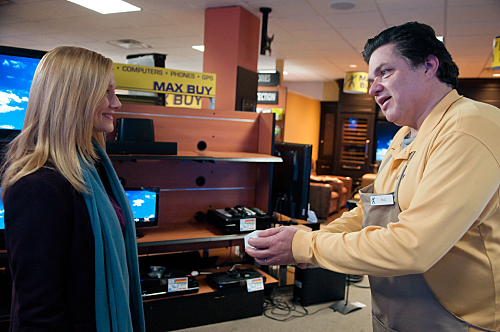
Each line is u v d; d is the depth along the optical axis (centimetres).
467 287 91
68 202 92
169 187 277
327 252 90
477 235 89
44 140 94
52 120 94
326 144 1034
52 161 93
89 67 99
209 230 265
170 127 273
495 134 82
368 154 940
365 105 934
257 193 304
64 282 92
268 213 287
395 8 408
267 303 314
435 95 98
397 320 101
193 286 256
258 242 102
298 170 280
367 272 84
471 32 480
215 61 436
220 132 289
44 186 87
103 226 101
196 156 241
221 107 434
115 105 113
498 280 90
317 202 641
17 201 86
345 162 966
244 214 265
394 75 98
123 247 107
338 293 322
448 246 78
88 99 99
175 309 255
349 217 125
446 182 80
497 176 80
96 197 101
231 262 314
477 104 89
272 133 284
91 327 97
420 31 94
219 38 434
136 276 121
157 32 579
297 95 912
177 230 263
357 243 86
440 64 94
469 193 77
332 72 856
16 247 85
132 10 470
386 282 104
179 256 286
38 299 84
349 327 278
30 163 91
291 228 100
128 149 225
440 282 92
